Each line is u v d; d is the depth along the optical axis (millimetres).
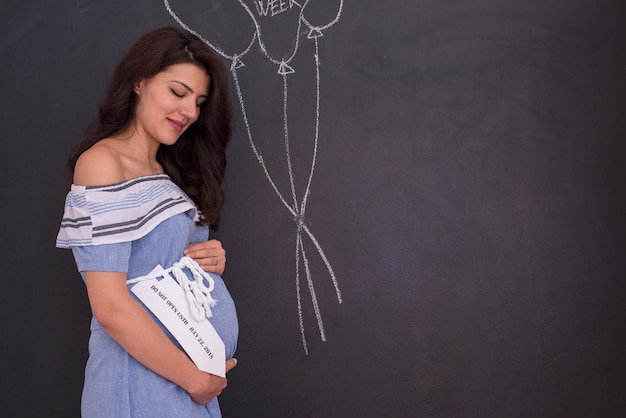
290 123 1875
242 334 1890
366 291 1858
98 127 1483
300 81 1870
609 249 1812
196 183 1659
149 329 1298
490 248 1836
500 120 1833
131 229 1335
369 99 1854
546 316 1823
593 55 1817
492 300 1835
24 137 1897
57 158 1890
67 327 1884
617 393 1807
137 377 1343
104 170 1343
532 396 1824
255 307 1888
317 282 1870
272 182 1883
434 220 1846
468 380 1837
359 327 1859
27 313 1890
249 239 1890
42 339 1887
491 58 1835
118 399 1328
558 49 1823
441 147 1843
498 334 1831
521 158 1830
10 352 1891
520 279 1829
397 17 1849
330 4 1859
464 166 1840
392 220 1853
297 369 1876
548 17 1824
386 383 1854
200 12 1880
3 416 1886
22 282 1893
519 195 1831
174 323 1364
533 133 1829
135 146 1495
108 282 1290
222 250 1550
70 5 1895
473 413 1836
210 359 1383
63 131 1891
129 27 1887
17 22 1899
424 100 1845
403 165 1851
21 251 1894
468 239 1839
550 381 1821
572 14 1822
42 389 1883
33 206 1893
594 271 1815
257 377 1886
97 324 1410
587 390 1813
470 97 1838
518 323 1829
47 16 1897
